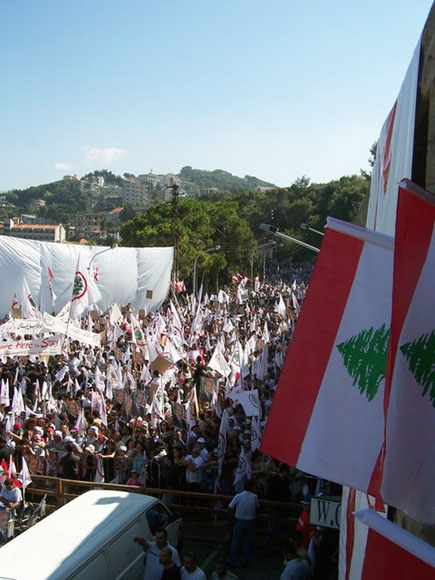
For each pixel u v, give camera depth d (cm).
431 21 530
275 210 13850
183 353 2702
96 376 2039
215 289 8962
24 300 3334
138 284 4838
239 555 1199
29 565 862
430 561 388
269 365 2455
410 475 362
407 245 366
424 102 559
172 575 925
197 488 1391
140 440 1429
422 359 364
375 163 833
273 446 484
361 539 639
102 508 1055
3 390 1930
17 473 1379
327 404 477
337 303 482
